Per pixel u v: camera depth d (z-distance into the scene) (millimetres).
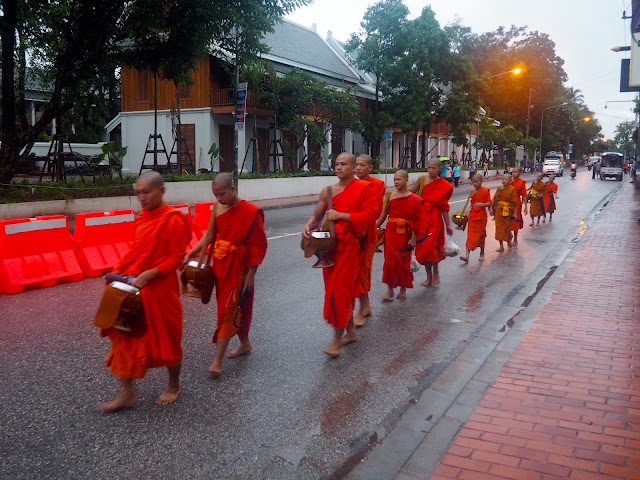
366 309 6844
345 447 3752
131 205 17125
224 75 27359
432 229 8211
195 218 11508
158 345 4113
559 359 5164
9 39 14648
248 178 22453
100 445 3725
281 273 9156
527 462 3393
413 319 6789
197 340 5832
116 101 36344
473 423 3920
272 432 3941
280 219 17031
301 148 32969
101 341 5762
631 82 13109
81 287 8062
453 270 9859
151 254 3998
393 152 43750
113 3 14875
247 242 4766
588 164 88812
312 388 4703
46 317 6566
